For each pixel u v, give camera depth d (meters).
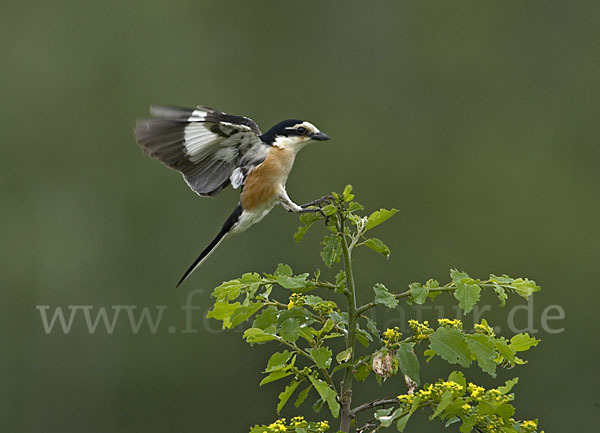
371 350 10.70
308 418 11.04
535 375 12.91
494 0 19.22
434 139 18.08
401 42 18.78
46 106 16.19
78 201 15.39
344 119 17.98
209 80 17.41
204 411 13.23
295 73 18.14
